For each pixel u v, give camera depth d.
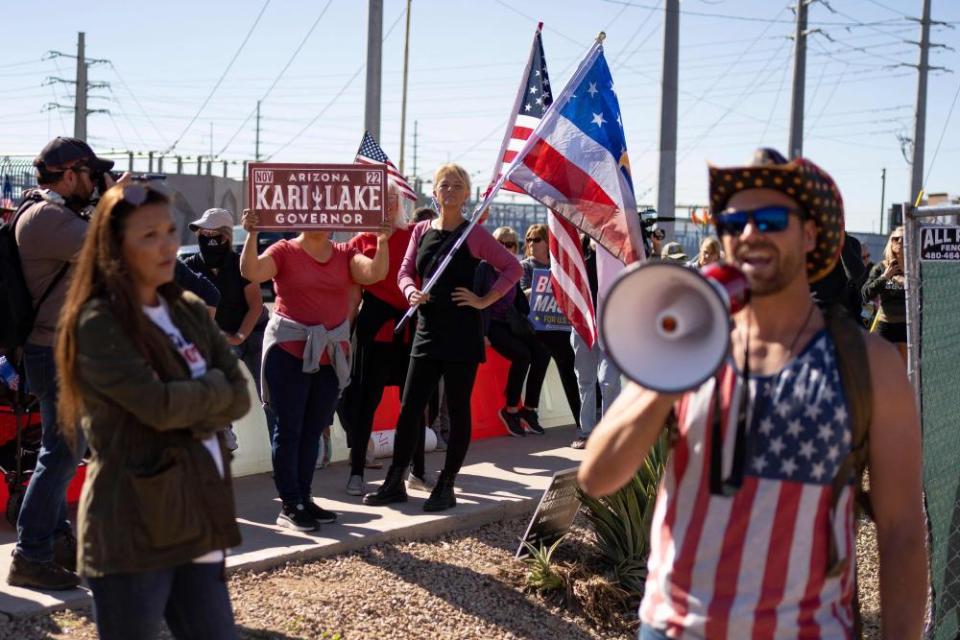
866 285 8.83
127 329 2.82
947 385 4.38
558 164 6.01
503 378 9.00
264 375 5.64
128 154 25.02
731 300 2.10
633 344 2.03
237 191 27.42
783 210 2.22
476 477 7.16
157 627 2.95
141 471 2.84
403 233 6.42
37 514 4.45
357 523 5.82
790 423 2.21
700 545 2.25
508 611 5.00
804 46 25.77
